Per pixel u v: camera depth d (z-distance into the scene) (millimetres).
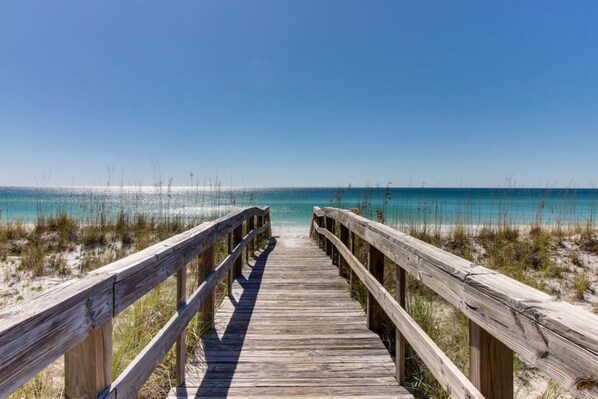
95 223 9773
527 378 2789
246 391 2168
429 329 2971
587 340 757
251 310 3643
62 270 6047
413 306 3447
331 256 6484
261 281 4820
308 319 3395
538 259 6410
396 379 2314
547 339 879
